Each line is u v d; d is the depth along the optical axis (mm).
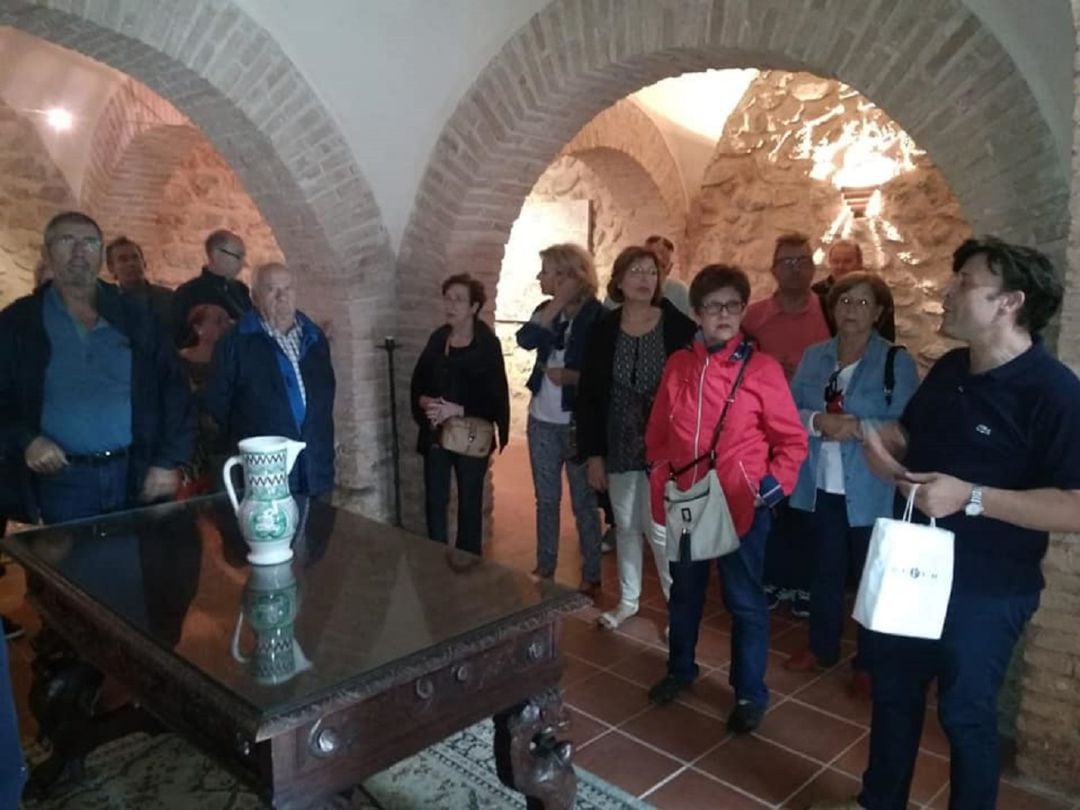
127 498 2557
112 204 5648
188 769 2291
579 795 2182
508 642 1556
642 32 3027
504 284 6676
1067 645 2146
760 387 2332
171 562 1840
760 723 2547
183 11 3072
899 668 1850
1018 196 2275
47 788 2154
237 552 1915
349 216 3723
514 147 3645
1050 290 1607
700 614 2676
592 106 3566
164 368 2607
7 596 3379
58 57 4871
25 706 2588
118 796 2170
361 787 2178
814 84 4754
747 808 2162
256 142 3484
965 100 2348
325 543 1979
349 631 1486
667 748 2428
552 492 3465
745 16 2756
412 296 3971
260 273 2861
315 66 3434
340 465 4020
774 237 5094
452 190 3777
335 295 3861
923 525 1671
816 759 2373
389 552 1915
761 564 2449
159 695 1499
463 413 3395
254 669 1342
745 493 2332
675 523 2402
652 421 2561
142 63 3213
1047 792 2217
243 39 3242
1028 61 2199
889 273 4457
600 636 3145
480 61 3615
